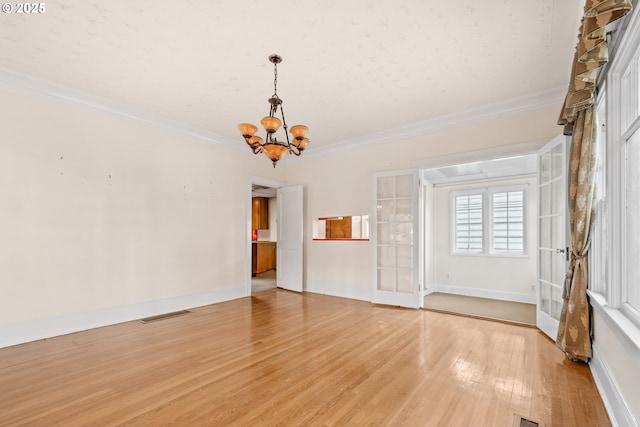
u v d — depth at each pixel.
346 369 2.46
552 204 3.29
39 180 3.18
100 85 3.25
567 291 2.68
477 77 3.08
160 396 2.06
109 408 1.92
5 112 2.99
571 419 1.81
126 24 2.29
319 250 5.54
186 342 3.04
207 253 4.71
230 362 2.58
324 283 5.45
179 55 2.70
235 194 5.16
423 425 1.77
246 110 3.91
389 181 4.71
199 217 4.62
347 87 3.29
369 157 4.96
